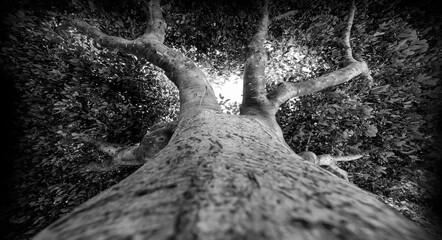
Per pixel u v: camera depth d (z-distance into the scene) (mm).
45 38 3908
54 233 438
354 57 4578
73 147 4000
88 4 4453
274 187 557
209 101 2186
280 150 1054
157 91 5105
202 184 558
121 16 4906
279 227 381
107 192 614
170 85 5312
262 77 3121
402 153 4418
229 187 541
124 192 581
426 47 3990
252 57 3527
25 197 3770
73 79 3814
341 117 4176
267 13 4730
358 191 615
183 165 727
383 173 4715
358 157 4391
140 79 4789
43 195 3877
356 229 392
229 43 5629
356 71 3711
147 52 3193
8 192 3674
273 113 2582
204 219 401
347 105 4258
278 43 5297
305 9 5148
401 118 4184
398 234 396
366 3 4742
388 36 4496
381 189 4863
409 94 4031
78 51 4090
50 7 4199
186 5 5133
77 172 4004
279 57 5258
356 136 4469
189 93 2375
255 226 382
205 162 724
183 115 1964
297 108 4824
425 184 4336
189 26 5312
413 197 4723
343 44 4328
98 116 4121
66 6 4340
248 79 3096
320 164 4051
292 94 3045
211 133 1150
